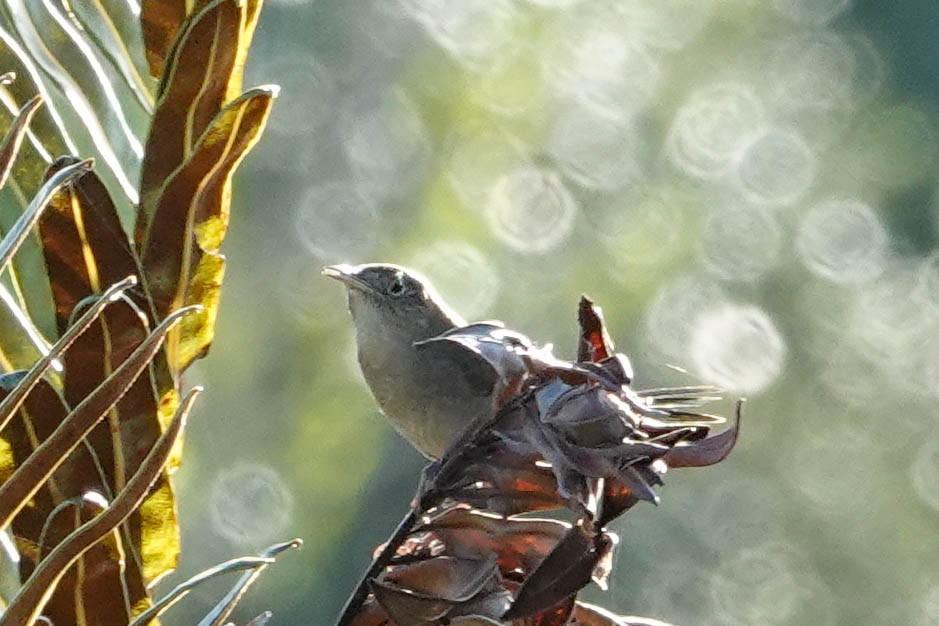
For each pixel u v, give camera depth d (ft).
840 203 41.55
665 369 39.50
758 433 40.14
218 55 11.89
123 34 12.79
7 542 11.85
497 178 39.50
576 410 11.63
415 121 40.16
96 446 11.60
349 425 40.57
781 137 41.14
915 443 40.40
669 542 39.73
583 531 11.57
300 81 40.93
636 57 40.27
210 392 40.52
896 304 41.06
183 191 11.97
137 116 13.91
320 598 40.19
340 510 40.42
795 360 40.42
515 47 39.93
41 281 12.21
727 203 40.42
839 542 40.09
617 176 39.70
